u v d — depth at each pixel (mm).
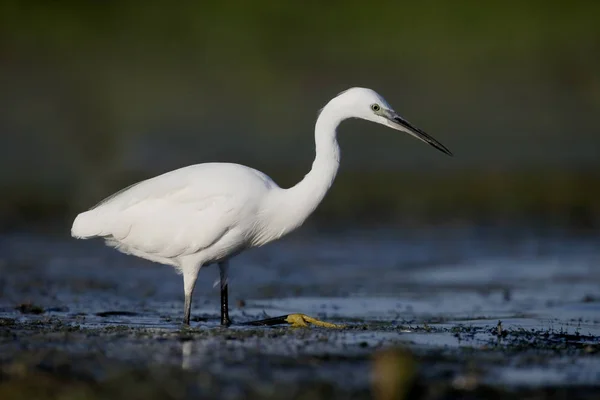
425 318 10648
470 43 33844
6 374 7082
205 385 6875
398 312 11148
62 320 10086
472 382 7145
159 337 8719
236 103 29906
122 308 11266
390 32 34281
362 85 31328
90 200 20797
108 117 28234
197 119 28484
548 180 23391
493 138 27797
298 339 8703
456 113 29594
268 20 34344
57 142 26219
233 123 28266
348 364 7609
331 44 33594
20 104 28594
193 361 7613
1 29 32125
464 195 21844
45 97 29172
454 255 15922
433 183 23172
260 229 10078
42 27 32594
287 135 27500
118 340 8492
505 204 20906
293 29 34094
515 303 11805
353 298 12242
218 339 8656
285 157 25219
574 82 31688
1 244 16625
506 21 34906
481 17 35062
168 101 29594
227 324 10016
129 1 34312
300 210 10109
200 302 11945
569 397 6832
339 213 20016
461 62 32750
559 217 19547
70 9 33375
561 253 16031
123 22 33562
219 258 10070
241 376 7148
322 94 30797
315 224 19047
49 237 17391
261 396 6621
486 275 14109
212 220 9695
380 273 14352
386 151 26406
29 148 25656
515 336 9188
